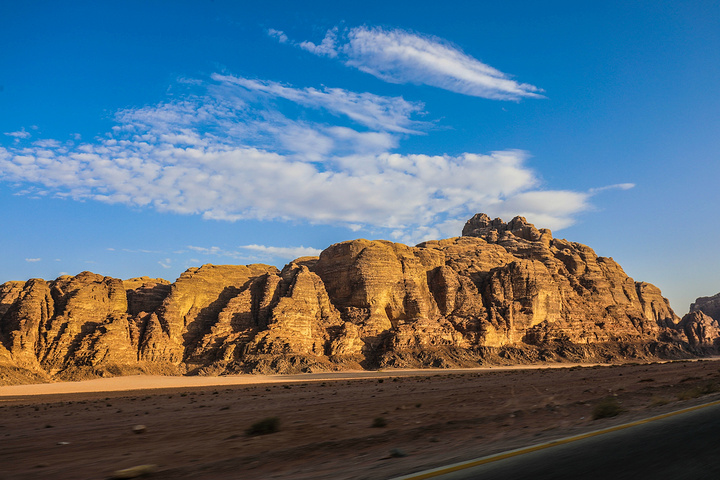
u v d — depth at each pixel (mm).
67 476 11945
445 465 9719
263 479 10305
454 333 183375
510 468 8859
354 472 10164
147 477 11227
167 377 138250
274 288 178750
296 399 43656
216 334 163625
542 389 39094
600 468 8641
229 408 35375
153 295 180500
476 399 32094
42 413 40438
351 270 189500
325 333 170000
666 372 58500
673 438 11234
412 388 54031
